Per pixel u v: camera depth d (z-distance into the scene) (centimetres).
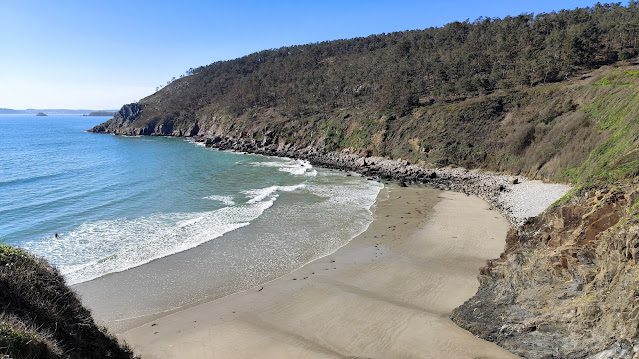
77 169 5859
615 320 1254
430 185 4969
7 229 3047
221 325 1809
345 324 1797
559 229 1722
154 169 5994
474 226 3200
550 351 1433
